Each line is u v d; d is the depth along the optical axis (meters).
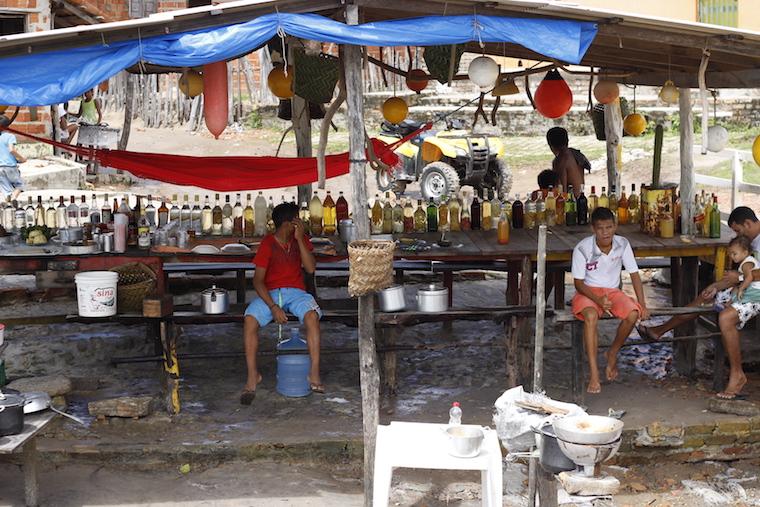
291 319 6.90
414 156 15.78
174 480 5.82
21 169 15.06
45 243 7.42
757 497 5.84
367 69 22.00
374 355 5.49
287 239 6.86
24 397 5.29
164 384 6.61
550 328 8.65
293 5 5.14
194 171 8.18
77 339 8.03
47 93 4.78
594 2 17.92
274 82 7.19
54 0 16.06
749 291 6.67
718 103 19.78
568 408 4.54
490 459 4.63
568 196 8.20
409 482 5.92
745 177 15.93
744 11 17.98
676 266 7.71
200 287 9.52
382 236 7.75
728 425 6.31
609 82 8.34
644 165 17.27
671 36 5.70
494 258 7.29
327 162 8.30
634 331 8.61
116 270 7.00
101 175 16.52
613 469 6.20
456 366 7.64
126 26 4.84
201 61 4.99
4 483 5.72
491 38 5.34
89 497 5.55
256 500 5.57
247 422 6.42
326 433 6.20
